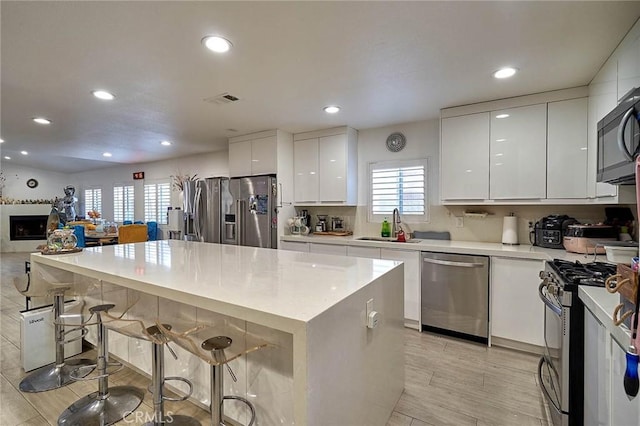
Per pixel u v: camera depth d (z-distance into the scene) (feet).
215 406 4.69
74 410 6.18
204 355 4.26
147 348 7.38
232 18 5.55
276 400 5.03
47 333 7.94
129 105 10.19
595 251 7.30
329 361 3.88
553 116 8.92
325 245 12.29
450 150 10.47
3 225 27.55
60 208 25.35
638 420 3.02
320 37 6.20
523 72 7.79
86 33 6.00
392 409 6.28
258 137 13.96
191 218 16.34
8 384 7.10
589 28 5.87
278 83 8.48
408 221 12.69
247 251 8.62
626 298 3.19
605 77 7.22
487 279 9.23
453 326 9.79
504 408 6.42
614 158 5.81
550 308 5.79
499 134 9.69
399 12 5.41
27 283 7.61
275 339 4.99
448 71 7.75
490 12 5.40
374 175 13.41
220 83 8.47
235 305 3.99
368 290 5.03
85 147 17.24
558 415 5.29
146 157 20.84
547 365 6.35
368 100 9.84
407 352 8.91
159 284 4.95
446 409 6.39
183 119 11.86
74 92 8.98
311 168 13.74
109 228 18.35
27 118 11.57
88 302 8.42
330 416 3.91
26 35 6.02
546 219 9.38
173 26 5.79
